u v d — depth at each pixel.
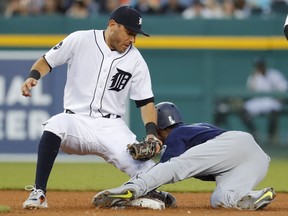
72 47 22.22
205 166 21.16
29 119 45.50
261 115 48.44
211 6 51.69
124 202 20.67
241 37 48.03
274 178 34.50
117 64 22.17
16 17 46.91
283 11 51.91
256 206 20.72
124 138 22.06
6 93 45.75
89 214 19.59
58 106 45.44
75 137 21.92
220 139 21.34
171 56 47.94
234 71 48.12
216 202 21.38
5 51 46.47
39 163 21.11
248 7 52.72
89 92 22.25
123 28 21.73
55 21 47.28
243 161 21.47
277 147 48.53
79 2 51.19
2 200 25.52
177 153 21.39
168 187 29.89
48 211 20.45
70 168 39.84
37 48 46.88
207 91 48.03
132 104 46.84
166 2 51.62
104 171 36.47
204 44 47.84
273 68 48.31
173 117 22.30
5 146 45.50
